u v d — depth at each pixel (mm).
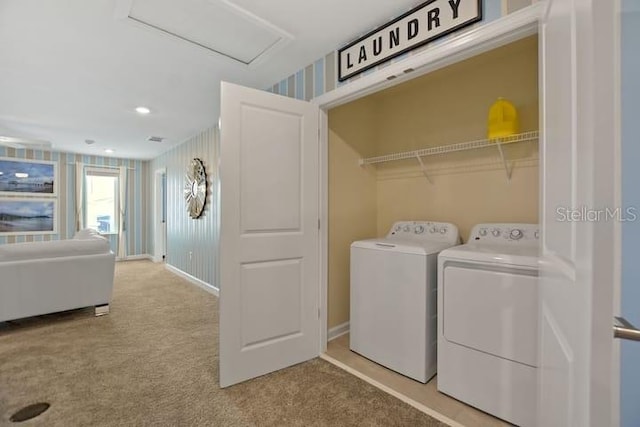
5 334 2824
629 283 992
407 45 1753
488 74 2344
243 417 1681
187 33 2023
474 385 1759
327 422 1645
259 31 1994
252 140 2057
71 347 2547
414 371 2051
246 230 2035
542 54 1117
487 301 1708
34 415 1693
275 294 2170
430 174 2717
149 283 4848
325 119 2439
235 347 1991
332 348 2535
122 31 1990
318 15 1842
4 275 2861
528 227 2062
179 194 5461
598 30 536
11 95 3074
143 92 3012
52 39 2078
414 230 2637
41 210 5949
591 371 548
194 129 4438
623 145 994
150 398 1847
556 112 879
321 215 2418
